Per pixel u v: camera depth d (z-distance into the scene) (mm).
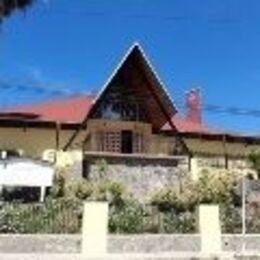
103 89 35938
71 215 27391
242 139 39688
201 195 31641
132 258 25672
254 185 31891
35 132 35875
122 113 36625
